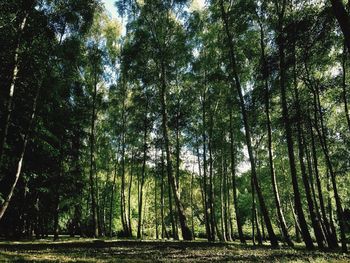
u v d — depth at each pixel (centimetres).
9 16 1805
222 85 3186
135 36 2995
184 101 3484
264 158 4191
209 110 3425
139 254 1516
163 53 2988
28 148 2519
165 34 3014
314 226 2117
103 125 4409
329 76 2417
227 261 1227
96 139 4438
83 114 3575
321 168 3641
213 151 3891
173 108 3412
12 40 1819
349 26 956
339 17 976
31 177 2706
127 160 4350
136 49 2977
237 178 4700
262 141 3806
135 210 6250
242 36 2642
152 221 6272
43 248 1822
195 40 3269
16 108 2306
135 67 3136
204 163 3434
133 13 3047
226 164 4034
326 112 2642
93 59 3428
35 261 1162
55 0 2095
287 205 5025
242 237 3148
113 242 2377
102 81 3928
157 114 3572
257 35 2595
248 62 2756
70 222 4984
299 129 2248
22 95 2297
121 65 3541
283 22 1941
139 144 4203
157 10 2981
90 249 1789
